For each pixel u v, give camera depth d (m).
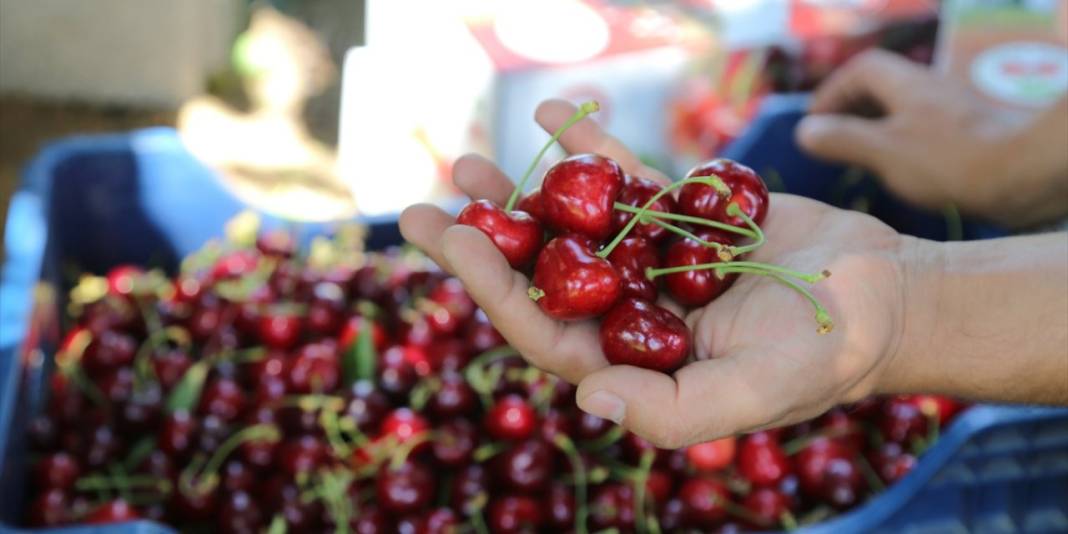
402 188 0.99
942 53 0.89
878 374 0.53
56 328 0.80
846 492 0.68
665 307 0.54
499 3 0.94
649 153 0.92
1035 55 0.87
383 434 0.70
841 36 0.96
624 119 0.90
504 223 0.51
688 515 0.67
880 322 0.51
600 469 0.68
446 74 0.92
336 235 0.85
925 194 0.78
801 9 0.97
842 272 0.51
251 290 0.79
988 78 0.86
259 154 1.30
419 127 0.96
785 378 0.49
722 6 0.97
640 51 0.89
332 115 1.40
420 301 0.78
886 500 0.62
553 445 0.69
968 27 0.88
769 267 0.49
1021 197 0.74
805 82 0.96
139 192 0.86
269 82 1.45
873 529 0.62
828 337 0.50
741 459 0.69
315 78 1.47
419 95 0.96
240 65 1.47
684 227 0.55
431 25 0.94
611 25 0.92
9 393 0.65
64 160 0.84
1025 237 0.55
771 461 0.68
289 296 0.79
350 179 1.06
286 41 1.54
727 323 0.52
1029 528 0.64
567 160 0.52
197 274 0.83
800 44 0.95
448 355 0.74
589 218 0.52
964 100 0.79
